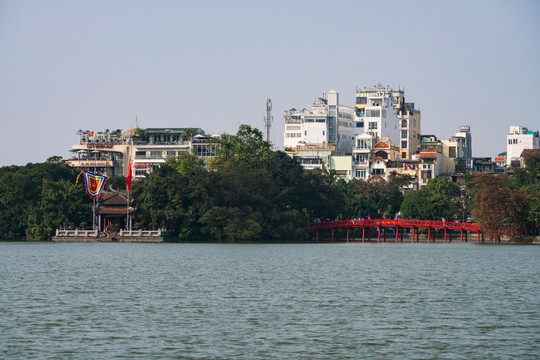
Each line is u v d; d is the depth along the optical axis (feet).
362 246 616.80
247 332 222.07
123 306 265.34
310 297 289.53
